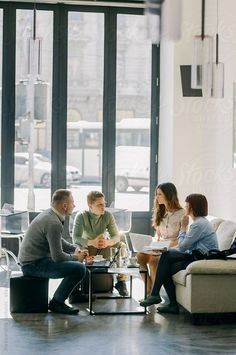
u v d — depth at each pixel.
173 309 7.22
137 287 8.70
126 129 11.30
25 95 11.00
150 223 11.33
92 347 5.81
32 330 6.41
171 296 7.24
